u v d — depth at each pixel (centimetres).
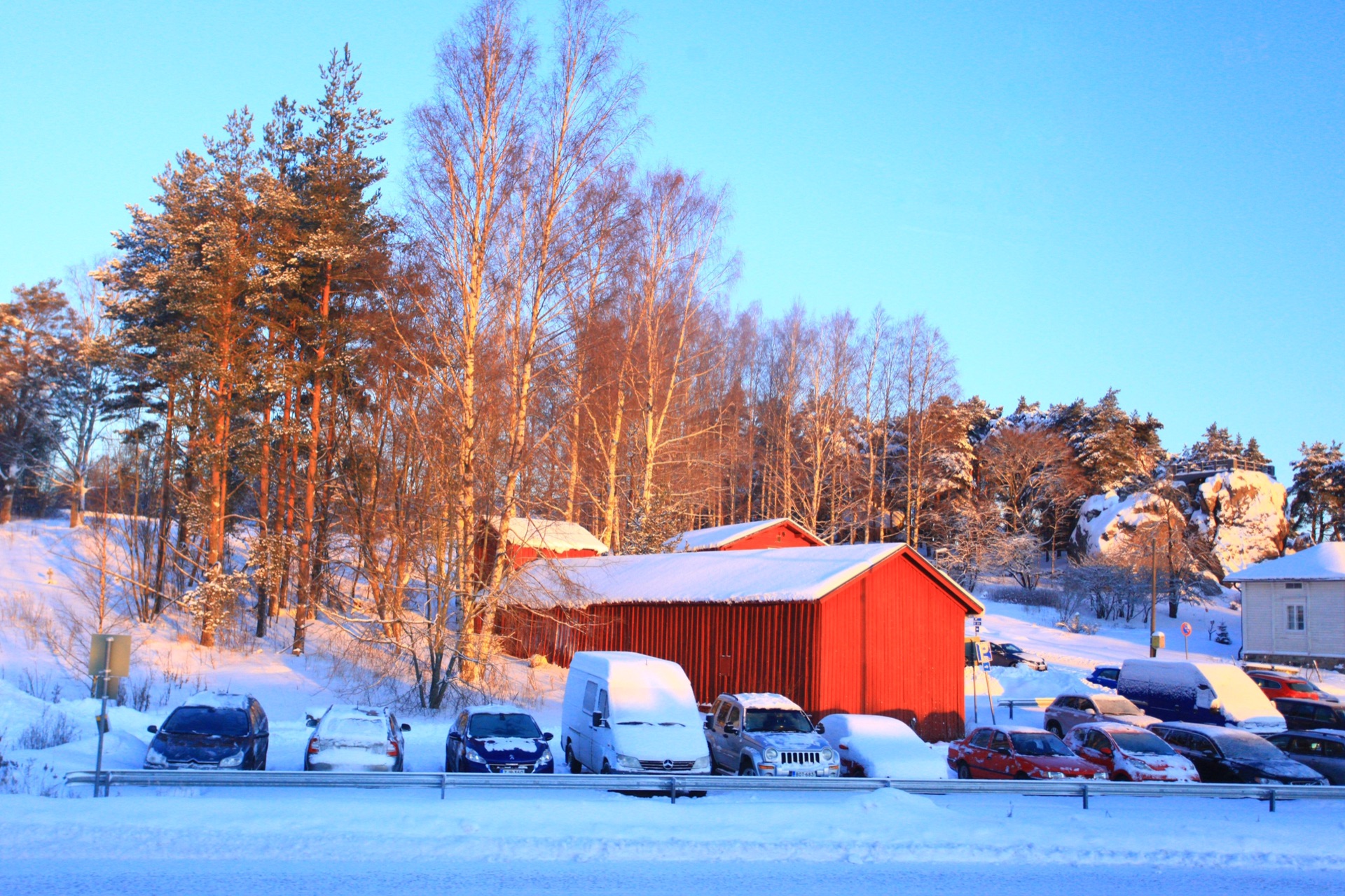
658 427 3934
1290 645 4731
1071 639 5238
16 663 2700
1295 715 2686
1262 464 9725
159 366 3506
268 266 3219
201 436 3262
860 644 2436
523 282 2536
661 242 3706
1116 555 6244
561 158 2542
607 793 1444
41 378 5512
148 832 1025
